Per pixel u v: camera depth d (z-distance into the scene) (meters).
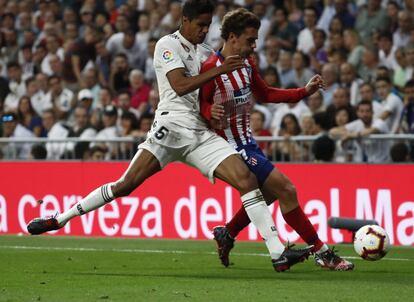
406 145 26.38
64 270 19.11
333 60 34.00
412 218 25.97
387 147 26.67
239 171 17.50
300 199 27.61
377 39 34.03
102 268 19.50
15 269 19.34
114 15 42.06
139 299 14.50
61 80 39.56
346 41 34.53
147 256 22.25
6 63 42.94
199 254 22.73
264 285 16.22
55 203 30.75
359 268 19.16
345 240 26.73
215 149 17.69
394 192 26.23
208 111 17.61
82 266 19.95
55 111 37.94
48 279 17.44
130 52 38.88
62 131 35.72
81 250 24.17
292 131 30.20
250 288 15.80
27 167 31.17
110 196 18.12
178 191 28.77
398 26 34.78
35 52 41.94
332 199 27.12
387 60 33.84
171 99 17.69
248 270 18.98
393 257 21.94
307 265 19.67
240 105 18.19
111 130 33.94
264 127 32.19
